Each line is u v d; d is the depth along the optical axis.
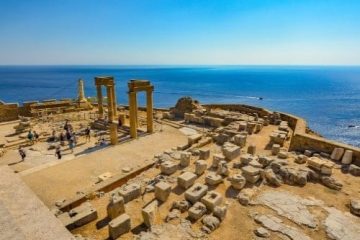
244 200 11.04
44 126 27.95
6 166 7.93
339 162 14.85
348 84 190.00
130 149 20.44
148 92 24.31
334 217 10.16
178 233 9.10
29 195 6.46
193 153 17.58
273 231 9.37
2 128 27.39
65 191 13.58
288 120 25.42
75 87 153.62
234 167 14.74
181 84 186.25
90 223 9.92
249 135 21.61
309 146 16.52
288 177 13.02
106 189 12.92
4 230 5.09
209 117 28.34
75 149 21.33
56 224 5.55
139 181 13.57
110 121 28.41
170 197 11.70
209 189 12.23
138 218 10.23
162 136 24.22
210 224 9.46
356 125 64.50
